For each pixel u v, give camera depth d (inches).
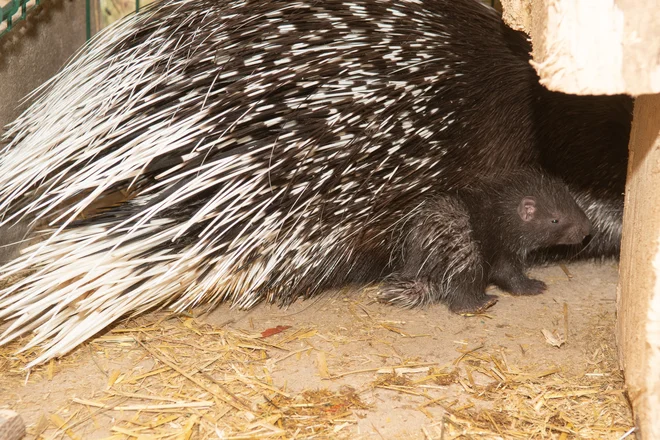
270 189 57.0
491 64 61.0
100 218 57.2
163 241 57.0
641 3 43.5
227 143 56.3
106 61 58.4
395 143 58.9
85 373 55.9
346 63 57.4
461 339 58.9
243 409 54.2
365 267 62.6
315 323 59.9
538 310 61.4
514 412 54.4
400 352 57.9
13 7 59.0
